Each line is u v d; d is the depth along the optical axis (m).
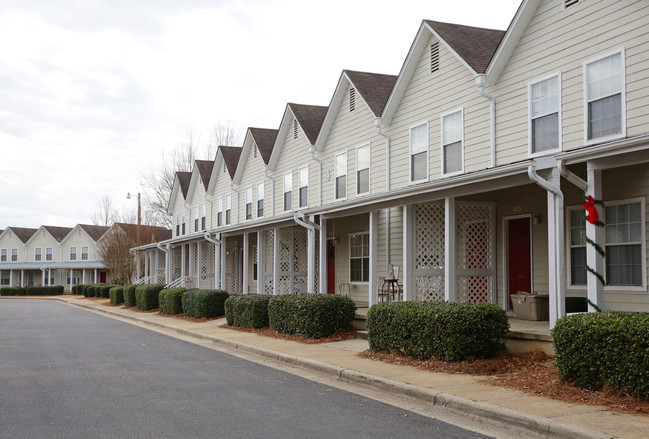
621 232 12.17
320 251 18.88
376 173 19.89
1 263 70.25
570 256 13.30
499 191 14.91
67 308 37.19
